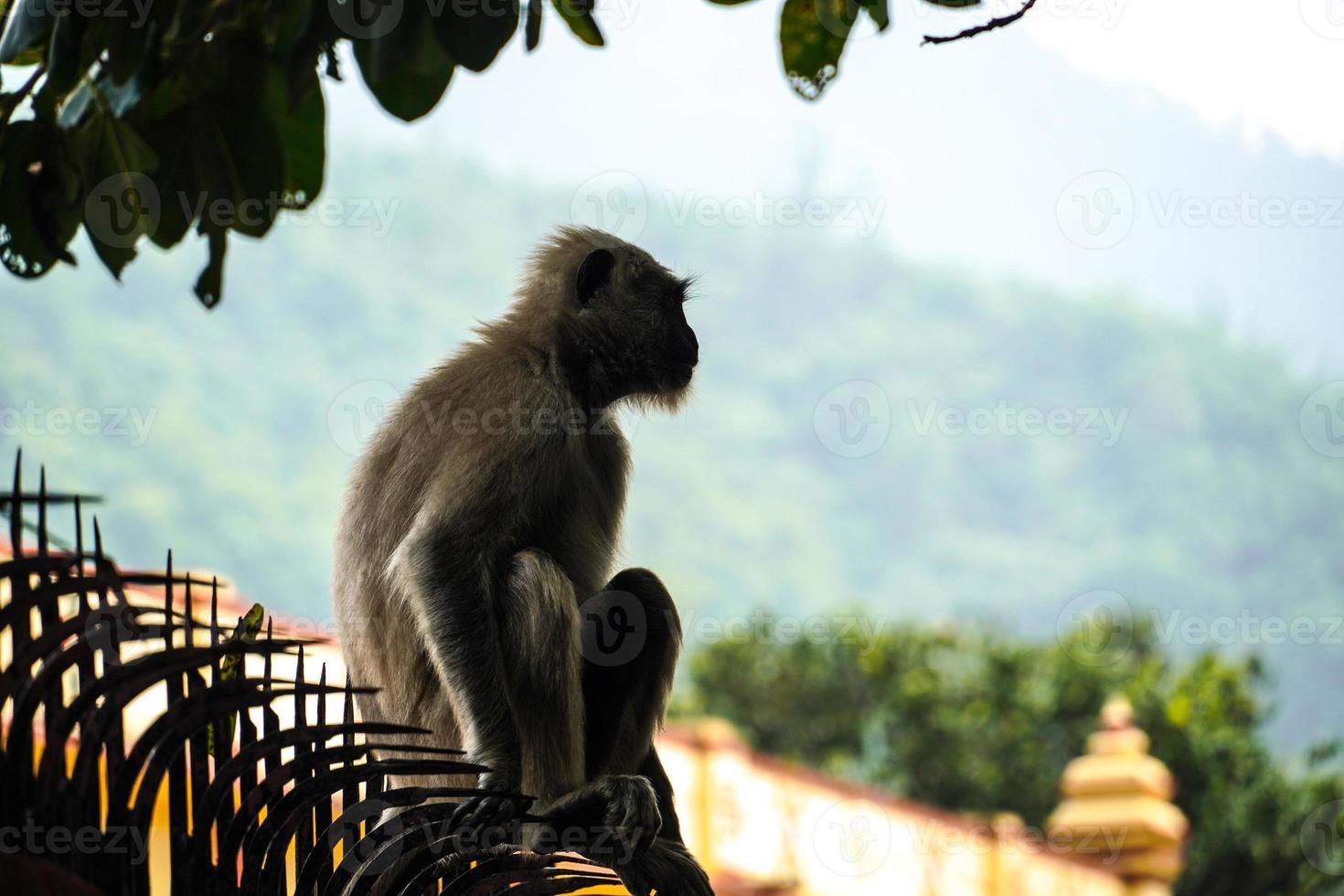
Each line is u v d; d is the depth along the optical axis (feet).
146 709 37.29
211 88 25.49
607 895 27.89
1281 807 108.47
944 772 119.03
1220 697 117.08
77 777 16.46
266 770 18.75
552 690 26.16
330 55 26.30
